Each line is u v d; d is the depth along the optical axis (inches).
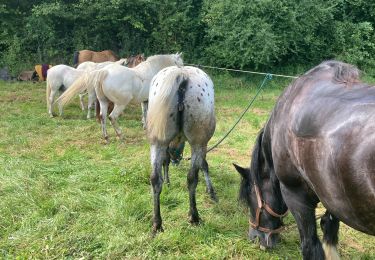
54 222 166.1
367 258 147.2
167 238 154.7
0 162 242.8
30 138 310.7
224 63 679.7
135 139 320.8
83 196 191.3
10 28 701.3
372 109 78.7
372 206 77.0
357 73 100.3
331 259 119.8
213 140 316.8
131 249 150.9
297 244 155.9
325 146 84.8
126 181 213.5
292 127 97.5
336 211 88.4
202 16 692.7
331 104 88.4
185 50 725.3
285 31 624.4
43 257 144.9
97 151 283.9
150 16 723.4
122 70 299.6
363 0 692.7
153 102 153.6
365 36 704.4
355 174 77.6
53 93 402.6
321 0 649.0
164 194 194.7
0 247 151.2
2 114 393.7
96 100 365.7
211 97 162.6
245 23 611.8
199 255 147.2
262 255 145.9
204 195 202.1
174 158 205.8
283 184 110.7
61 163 248.5
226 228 166.6
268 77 245.9
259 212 139.9
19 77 628.1
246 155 279.7
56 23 718.5
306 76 105.3
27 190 197.6
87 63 442.9
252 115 413.4
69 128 351.6
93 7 673.6
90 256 147.3
